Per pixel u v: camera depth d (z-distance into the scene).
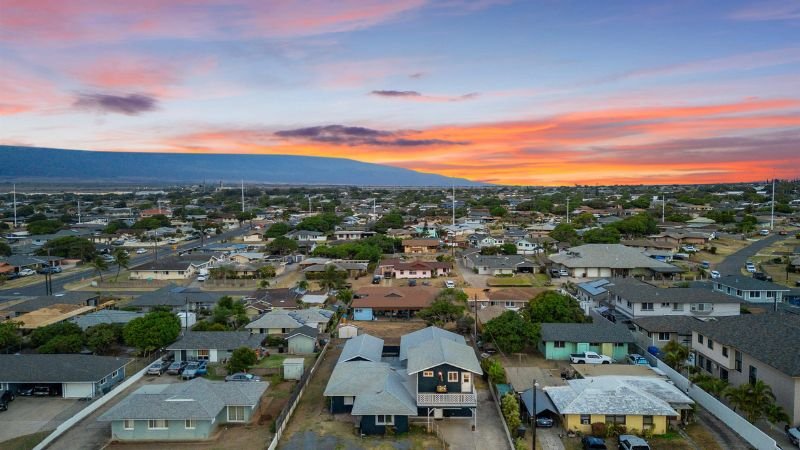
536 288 81.56
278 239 119.44
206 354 50.31
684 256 105.94
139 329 50.59
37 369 42.38
